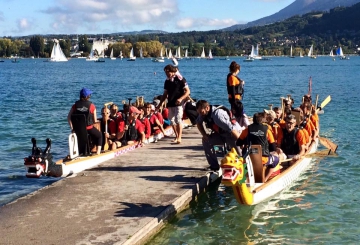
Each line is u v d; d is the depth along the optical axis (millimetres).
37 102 31703
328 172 11867
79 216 7500
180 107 13500
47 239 6570
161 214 7680
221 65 139625
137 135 13367
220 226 8227
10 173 12156
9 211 7719
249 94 37812
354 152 14172
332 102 29750
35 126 20422
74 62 180750
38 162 9344
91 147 11633
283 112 13836
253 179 8977
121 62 178375
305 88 43938
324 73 77812
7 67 124375
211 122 9984
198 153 12312
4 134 18188
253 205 9203
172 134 15742
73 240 6547
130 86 50719
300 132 11023
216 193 10109
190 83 55000
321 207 9234
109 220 7344
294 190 10344
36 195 8586
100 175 10039
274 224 8352
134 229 6996
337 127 19312
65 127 20188
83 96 10945
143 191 8883
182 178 9820
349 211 9000
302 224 8352
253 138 9344
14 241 6492
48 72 91312
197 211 8969
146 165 10945
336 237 7785
